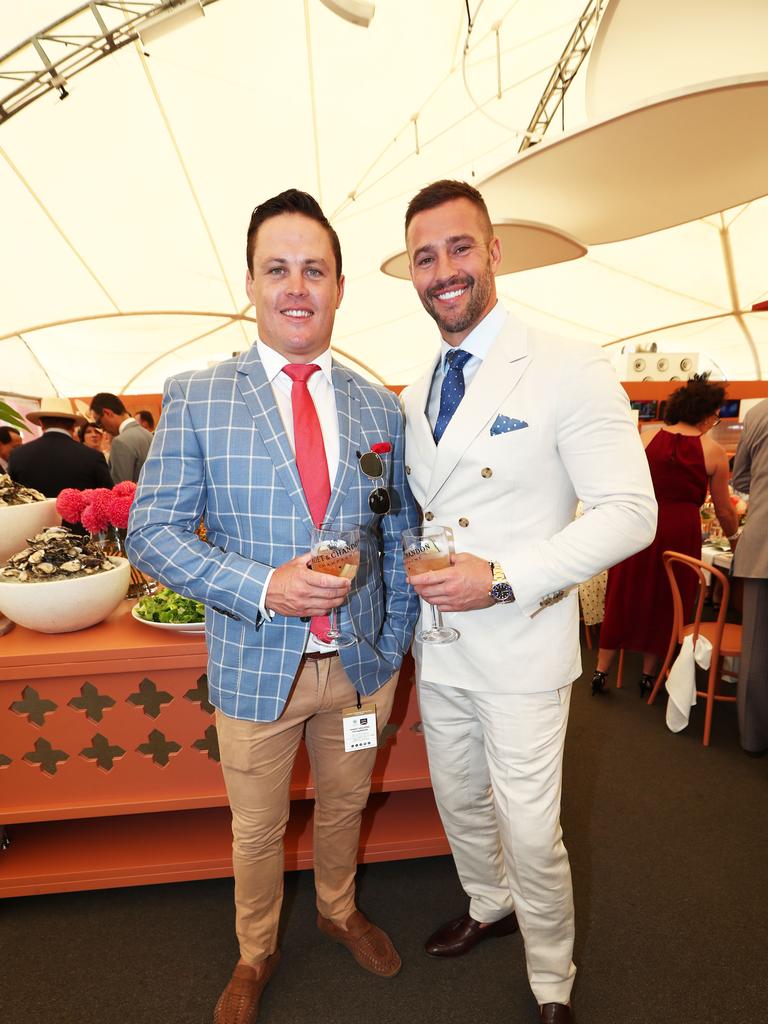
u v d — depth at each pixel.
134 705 1.64
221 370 1.29
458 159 6.55
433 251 1.26
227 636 1.26
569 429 1.19
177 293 7.81
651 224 3.06
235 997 1.39
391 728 1.81
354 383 1.42
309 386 1.35
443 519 1.32
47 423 3.48
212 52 4.90
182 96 5.29
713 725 2.87
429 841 1.82
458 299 1.27
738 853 1.95
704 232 6.69
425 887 1.83
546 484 1.24
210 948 1.62
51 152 5.54
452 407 1.34
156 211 6.47
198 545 1.18
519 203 2.78
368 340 9.39
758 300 8.15
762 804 2.22
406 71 5.36
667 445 3.01
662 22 1.98
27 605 1.56
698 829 2.08
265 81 5.26
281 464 1.21
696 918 1.68
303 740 1.89
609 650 3.18
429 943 1.58
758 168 2.41
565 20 4.89
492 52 5.19
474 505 1.27
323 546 1.11
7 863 1.74
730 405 6.23
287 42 4.94
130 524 1.20
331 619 1.25
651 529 1.14
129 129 5.48
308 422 1.29
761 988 1.46
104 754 1.76
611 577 3.18
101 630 1.71
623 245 6.93
